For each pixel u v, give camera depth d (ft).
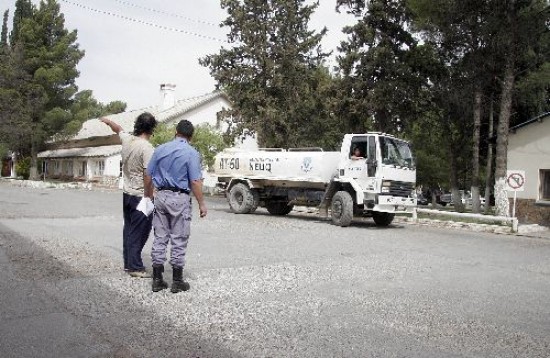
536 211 66.69
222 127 156.87
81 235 36.73
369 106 92.38
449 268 30.07
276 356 14.29
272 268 26.81
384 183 53.62
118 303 18.74
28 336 14.99
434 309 19.92
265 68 109.81
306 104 113.50
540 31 63.82
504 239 50.49
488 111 98.53
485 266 31.78
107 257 27.58
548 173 66.59
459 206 104.32
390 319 18.31
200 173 21.06
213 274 24.57
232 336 15.74
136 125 23.85
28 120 150.71
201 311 18.16
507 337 16.78
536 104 91.81
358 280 24.91
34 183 127.13
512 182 57.72
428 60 93.35
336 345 15.37
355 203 55.62
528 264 33.76
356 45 95.71
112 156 152.15
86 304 18.42
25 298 18.85
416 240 44.70
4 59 157.28
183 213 20.65
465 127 103.60
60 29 160.35
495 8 63.46
